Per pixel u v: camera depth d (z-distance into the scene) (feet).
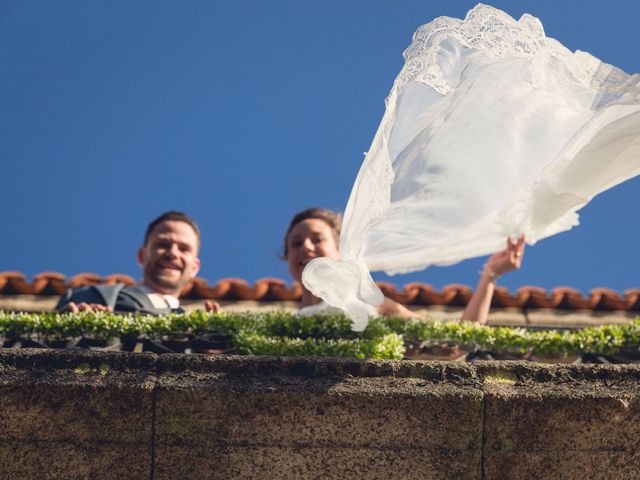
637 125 15.34
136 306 19.88
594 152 15.76
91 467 12.84
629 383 13.64
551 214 16.66
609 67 14.97
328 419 12.94
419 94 15.79
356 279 14.82
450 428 13.00
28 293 24.88
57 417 12.92
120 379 13.11
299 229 21.71
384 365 13.52
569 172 16.17
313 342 15.65
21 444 12.87
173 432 12.91
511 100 16.42
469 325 18.03
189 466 12.83
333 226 21.94
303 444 12.89
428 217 17.37
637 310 26.50
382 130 14.46
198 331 17.08
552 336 17.57
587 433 13.12
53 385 12.96
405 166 16.72
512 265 19.54
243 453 12.87
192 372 13.33
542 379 13.64
